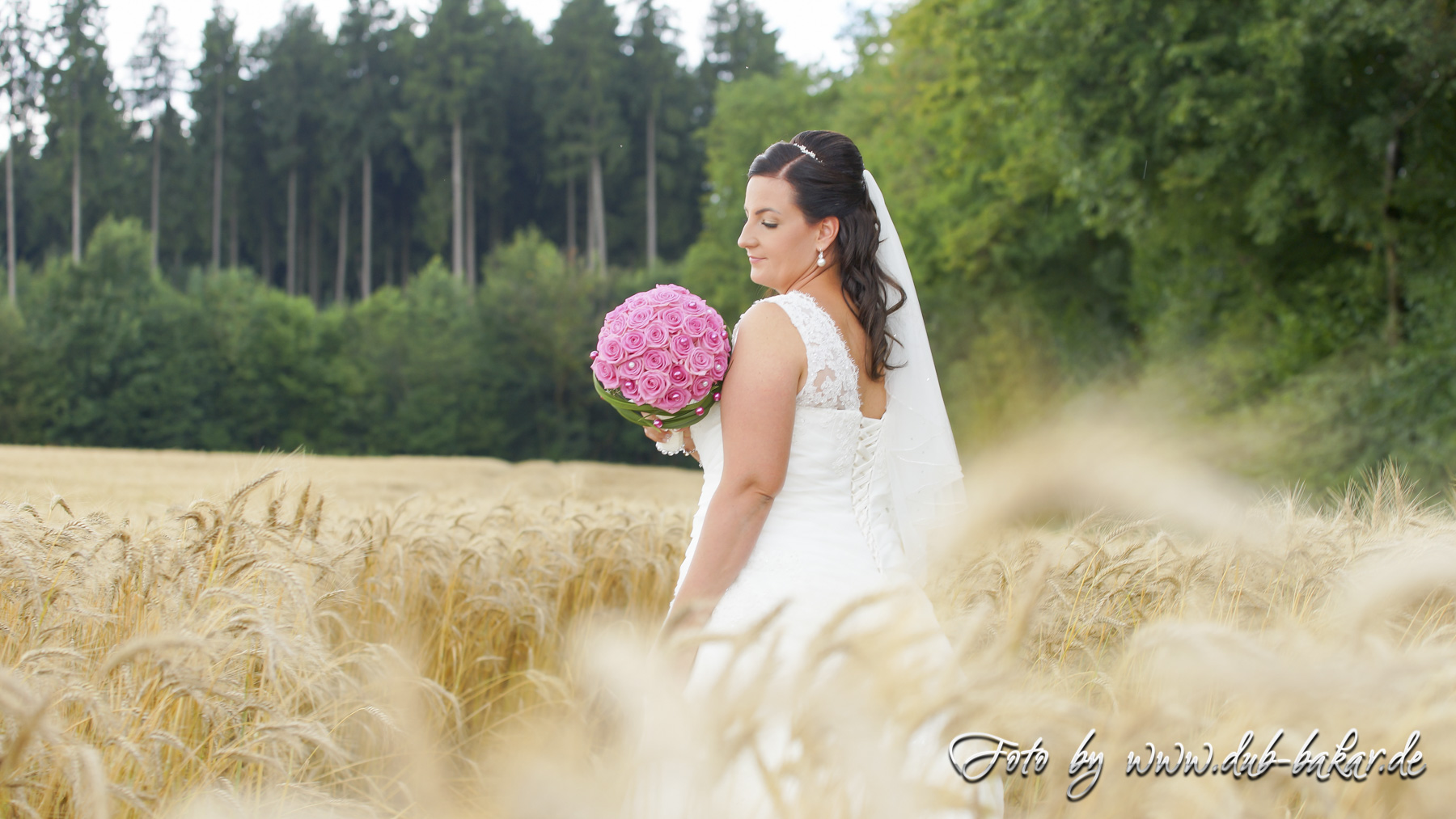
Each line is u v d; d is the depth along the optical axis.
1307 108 11.57
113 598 2.45
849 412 2.05
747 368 2.01
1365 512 3.20
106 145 59.38
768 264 2.17
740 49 65.75
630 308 2.06
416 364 42.66
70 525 2.56
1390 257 12.35
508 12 70.06
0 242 61.94
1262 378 13.66
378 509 3.97
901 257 2.32
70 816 1.77
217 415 40.53
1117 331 19.83
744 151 36.41
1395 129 11.09
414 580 3.77
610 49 61.41
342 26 67.81
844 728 0.98
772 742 1.20
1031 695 1.13
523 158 68.69
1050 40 13.00
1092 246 20.05
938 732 1.10
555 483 10.82
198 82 66.00
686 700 1.04
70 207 58.94
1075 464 1.25
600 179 61.75
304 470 3.09
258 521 2.91
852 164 2.17
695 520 2.15
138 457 10.02
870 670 1.05
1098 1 12.34
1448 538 2.36
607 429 44.00
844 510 2.02
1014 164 18.44
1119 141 12.59
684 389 2.00
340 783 2.41
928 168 23.22
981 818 1.15
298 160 67.94
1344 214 12.26
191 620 2.20
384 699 2.43
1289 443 11.39
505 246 48.53
